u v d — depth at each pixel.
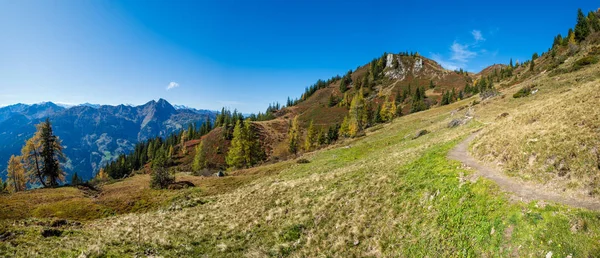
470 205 12.95
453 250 11.37
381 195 18.48
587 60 55.00
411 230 13.80
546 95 45.12
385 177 20.95
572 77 49.19
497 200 12.33
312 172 41.03
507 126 22.94
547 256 8.97
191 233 20.73
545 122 19.39
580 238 8.95
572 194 11.68
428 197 15.45
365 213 17.08
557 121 18.11
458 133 33.97
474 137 26.39
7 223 21.83
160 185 52.50
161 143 162.12
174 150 141.88
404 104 173.88
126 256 15.32
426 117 79.50
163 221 25.22
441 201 14.46
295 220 19.61
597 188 11.38
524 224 10.38
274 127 157.12
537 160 14.95
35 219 25.52
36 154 60.59
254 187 37.91
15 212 35.72
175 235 20.30
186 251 17.14
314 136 108.75
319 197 22.50
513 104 47.38
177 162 122.31
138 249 16.80
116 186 58.47
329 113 180.38
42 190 51.25
